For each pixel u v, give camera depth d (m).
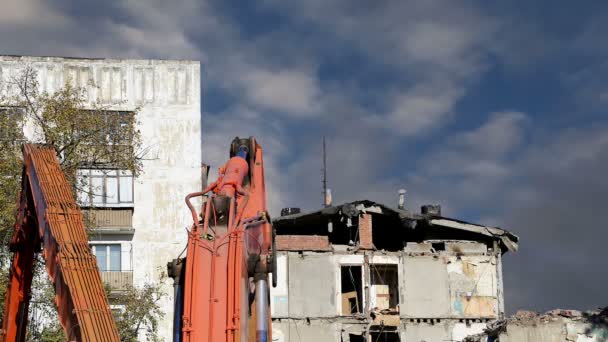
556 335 41.66
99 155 35.44
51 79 48.22
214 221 17.50
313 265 50.94
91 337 15.55
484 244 52.66
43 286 33.19
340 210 51.44
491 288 51.94
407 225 51.72
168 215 48.28
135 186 48.19
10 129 33.66
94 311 15.88
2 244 31.28
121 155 35.25
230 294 16.38
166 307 46.09
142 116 49.09
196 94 49.75
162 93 49.53
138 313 36.06
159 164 48.81
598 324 41.56
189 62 49.94
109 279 46.66
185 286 16.69
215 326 16.19
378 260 51.34
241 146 21.17
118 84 49.25
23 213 20.14
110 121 35.28
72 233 17.20
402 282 51.25
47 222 17.34
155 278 47.34
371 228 51.56
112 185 48.00
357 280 52.28
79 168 34.41
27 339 32.88
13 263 20.64
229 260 16.77
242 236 17.31
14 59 47.81
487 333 44.22
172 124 49.31
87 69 48.91
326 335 50.19
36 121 37.19
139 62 49.59
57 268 16.84
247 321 17.00
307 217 52.09
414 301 51.12
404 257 51.62
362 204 51.47
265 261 17.78
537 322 41.91
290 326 50.16
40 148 19.14
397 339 51.72
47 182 18.14
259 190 20.89
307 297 50.56
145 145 48.72
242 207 18.45
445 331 50.97
